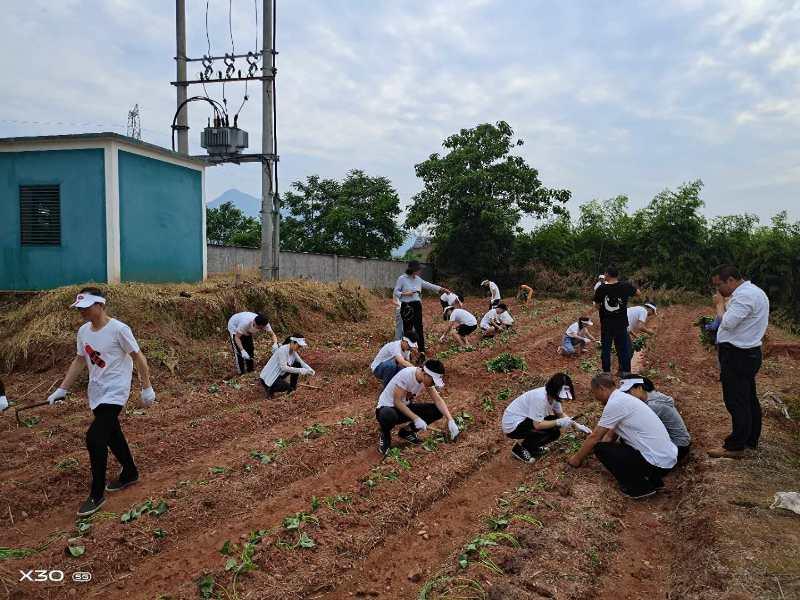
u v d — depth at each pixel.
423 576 4.72
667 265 28.66
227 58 17.05
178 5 17.19
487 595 4.18
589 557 4.75
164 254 14.35
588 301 28.38
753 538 4.62
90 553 4.89
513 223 29.72
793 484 5.67
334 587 4.58
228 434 7.89
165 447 7.24
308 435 7.70
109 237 12.68
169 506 5.67
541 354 13.42
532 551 4.73
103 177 12.65
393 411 7.11
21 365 10.31
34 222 13.07
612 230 31.62
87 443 5.66
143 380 6.02
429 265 32.91
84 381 9.75
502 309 15.62
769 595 3.87
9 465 6.64
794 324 22.77
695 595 4.04
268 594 4.35
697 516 5.22
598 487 6.02
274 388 9.62
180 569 4.79
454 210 30.09
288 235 35.19
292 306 15.23
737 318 6.14
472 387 10.44
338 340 14.45
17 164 12.98
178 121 17.45
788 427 7.76
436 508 5.93
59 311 10.91
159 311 11.81
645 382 6.57
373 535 5.25
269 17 16.86
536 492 5.92
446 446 7.32
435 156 31.28
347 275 26.39
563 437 7.59
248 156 17.03
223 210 41.00
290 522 5.23
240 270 16.77
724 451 6.42
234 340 10.70
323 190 35.53
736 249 27.81
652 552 5.07
